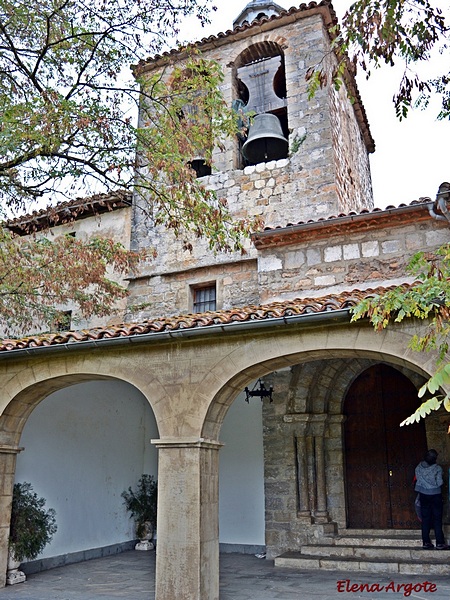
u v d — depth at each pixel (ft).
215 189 42.75
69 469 33.55
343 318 21.18
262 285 35.37
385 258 32.78
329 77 42.73
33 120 24.35
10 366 26.73
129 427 40.27
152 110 38.50
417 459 32.91
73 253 36.06
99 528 35.47
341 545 30.99
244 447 36.14
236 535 35.12
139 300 42.39
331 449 33.99
